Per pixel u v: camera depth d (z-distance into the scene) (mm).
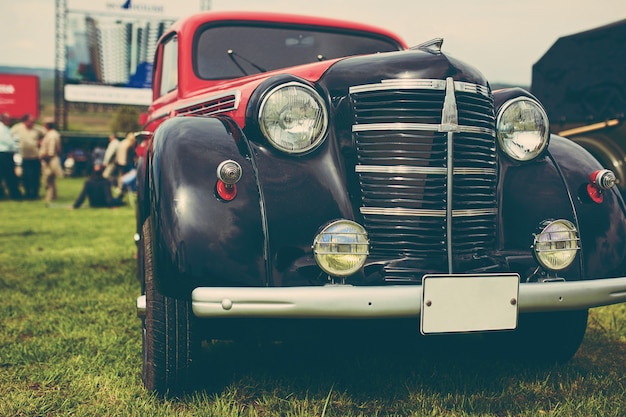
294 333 2652
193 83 3938
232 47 4066
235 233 2379
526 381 2975
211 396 2736
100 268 5836
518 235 2701
